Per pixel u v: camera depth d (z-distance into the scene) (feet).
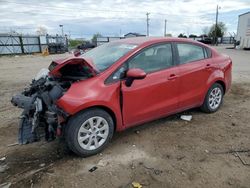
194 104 16.35
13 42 110.01
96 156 12.27
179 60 15.16
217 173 10.75
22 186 10.12
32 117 12.51
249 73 36.58
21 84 30.32
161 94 14.16
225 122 16.17
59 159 12.07
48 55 101.24
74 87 11.78
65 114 11.22
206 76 16.44
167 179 10.40
